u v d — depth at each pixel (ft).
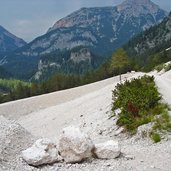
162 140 58.13
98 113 106.63
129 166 42.14
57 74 456.45
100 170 40.45
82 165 42.83
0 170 39.17
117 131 70.95
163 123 63.31
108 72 427.74
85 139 44.52
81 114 129.90
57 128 124.47
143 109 72.13
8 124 56.70
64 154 43.96
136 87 96.58
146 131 62.75
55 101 234.17
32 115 195.72
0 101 413.80
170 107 74.74
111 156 45.80
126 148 55.47
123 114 74.69
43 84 429.79
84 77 453.99
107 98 131.54
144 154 48.93
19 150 48.03
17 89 429.38
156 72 349.82
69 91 258.57
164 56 477.36
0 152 44.29
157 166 42.04
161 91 104.88
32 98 237.66
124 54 282.77
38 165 42.34
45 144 44.55
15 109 217.56
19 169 40.40
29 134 55.93
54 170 40.65
